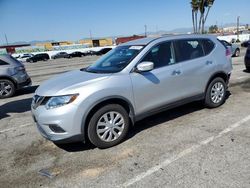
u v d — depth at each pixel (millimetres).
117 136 4477
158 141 4543
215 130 4848
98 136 4285
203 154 3973
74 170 3811
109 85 4266
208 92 5852
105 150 4355
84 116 4078
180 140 4516
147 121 5539
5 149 4723
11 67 9602
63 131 4047
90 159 4090
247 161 3688
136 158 4008
